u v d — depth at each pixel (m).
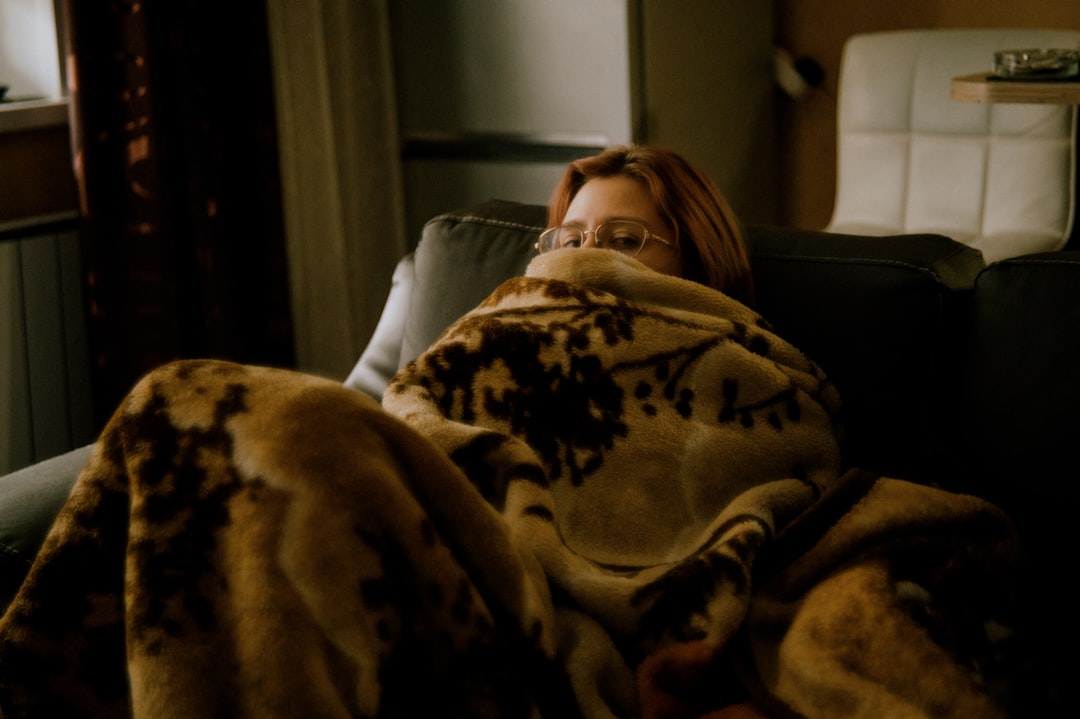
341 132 2.87
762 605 1.08
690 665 1.00
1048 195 2.42
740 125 3.11
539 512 1.06
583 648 1.01
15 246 2.34
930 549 1.08
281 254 2.68
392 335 1.66
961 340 1.25
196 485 0.89
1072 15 2.89
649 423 1.20
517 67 2.75
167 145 2.42
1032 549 1.13
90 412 2.54
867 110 2.65
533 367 1.20
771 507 1.17
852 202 2.70
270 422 0.89
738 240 1.39
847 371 1.28
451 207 2.94
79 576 0.93
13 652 0.92
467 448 1.08
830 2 3.19
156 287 2.40
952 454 1.21
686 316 1.26
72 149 2.34
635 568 1.14
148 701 0.86
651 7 2.64
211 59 2.52
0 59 2.53
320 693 0.84
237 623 0.86
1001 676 1.05
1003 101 2.10
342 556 0.86
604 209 1.41
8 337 2.35
